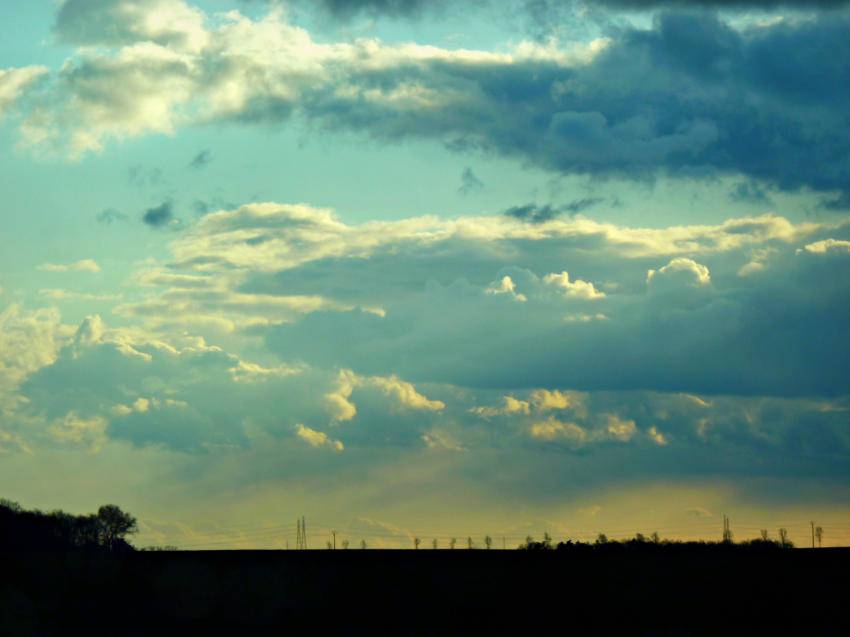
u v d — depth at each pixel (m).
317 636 154.88
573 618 161.00
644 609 165.00
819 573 183.75
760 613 160.62
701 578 180.50
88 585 178.25
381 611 167.12
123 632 156.25
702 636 150.38
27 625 156.25
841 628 153.50
